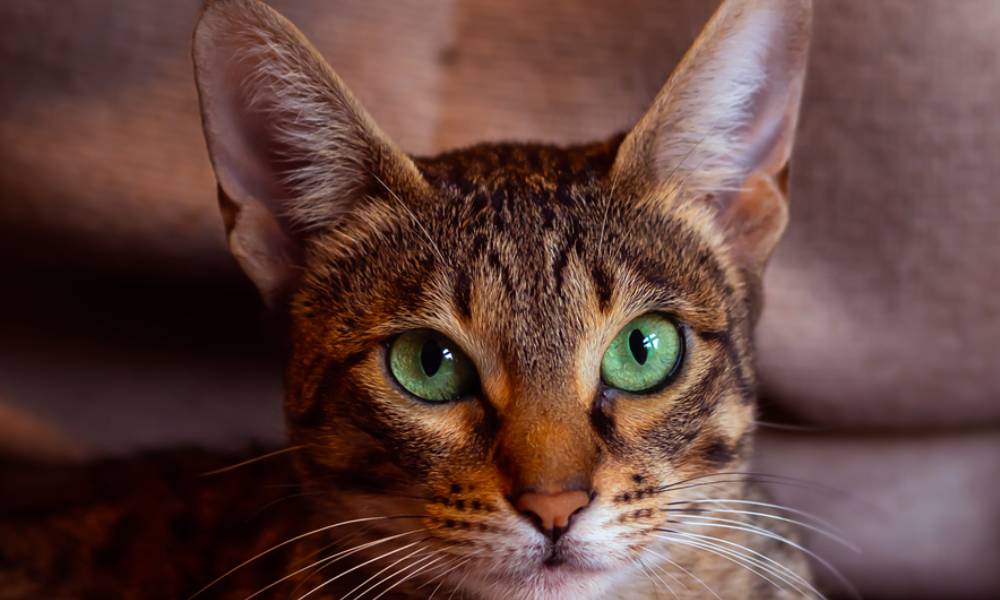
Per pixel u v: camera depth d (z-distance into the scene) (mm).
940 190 566
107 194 572
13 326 610
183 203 574
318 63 474
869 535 638
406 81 574
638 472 457
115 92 563
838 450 633
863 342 585
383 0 565
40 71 559
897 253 575
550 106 580
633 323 464
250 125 484
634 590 483
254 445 579
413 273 467
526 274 462
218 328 614
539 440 446
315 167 484
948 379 591
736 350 480
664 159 484
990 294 577
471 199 476
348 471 472
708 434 471
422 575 478
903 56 553
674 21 569
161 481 571
